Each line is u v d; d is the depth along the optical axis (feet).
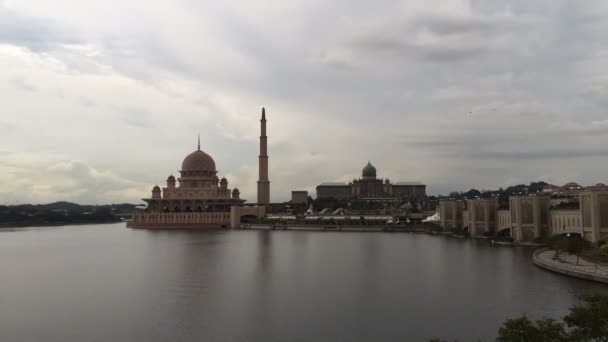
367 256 592.19
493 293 356.59
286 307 322.55
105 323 290.76
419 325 280.92
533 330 180.24
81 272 481.05
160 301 342.85
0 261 581.12
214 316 302.66
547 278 410.72
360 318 295.48
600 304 185.06
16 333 273.95
